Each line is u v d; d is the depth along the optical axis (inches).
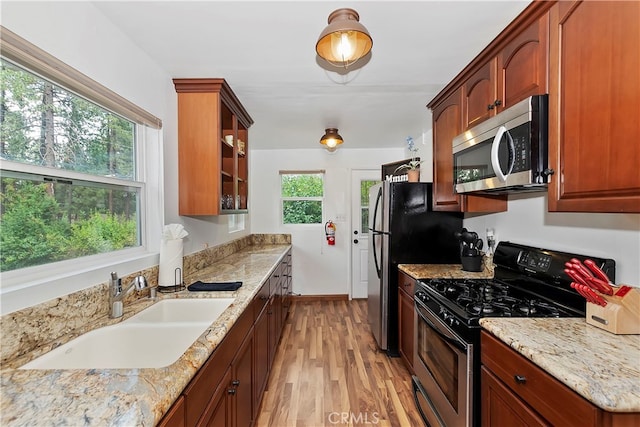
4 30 37.6
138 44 65.4
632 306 41.9
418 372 77.3
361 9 54.1
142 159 72.7
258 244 174.9
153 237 73.7
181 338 52.3
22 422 25.1
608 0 37.3
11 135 41.2
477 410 50.8
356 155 175.9
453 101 81.0
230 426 50.8
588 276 45.8
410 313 90.9
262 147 170.7
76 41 49.9
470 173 67.6
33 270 43.9
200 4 52.6
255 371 71.7
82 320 48.4
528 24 51.4
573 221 59.7
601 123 38.5
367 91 92.0
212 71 77.9
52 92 47.7
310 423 73.4
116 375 32.6
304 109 108.0
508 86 57.4
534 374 37.7
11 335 37.7
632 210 35.0
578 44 41.9
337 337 124.0
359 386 88.8
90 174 55.4
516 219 78.1
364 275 177.9
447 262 105.7
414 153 153.8
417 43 65.3
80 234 53.7
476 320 50.9
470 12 55.1
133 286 55.5
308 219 179.3
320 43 55.1
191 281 79.0
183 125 83.1
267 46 66.2
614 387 29.8
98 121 58.6
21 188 42.8
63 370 33.7
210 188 83.0
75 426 24.7
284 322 137.1
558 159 45.4
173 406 31.5
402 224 105.4
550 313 52.7
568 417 32.5
